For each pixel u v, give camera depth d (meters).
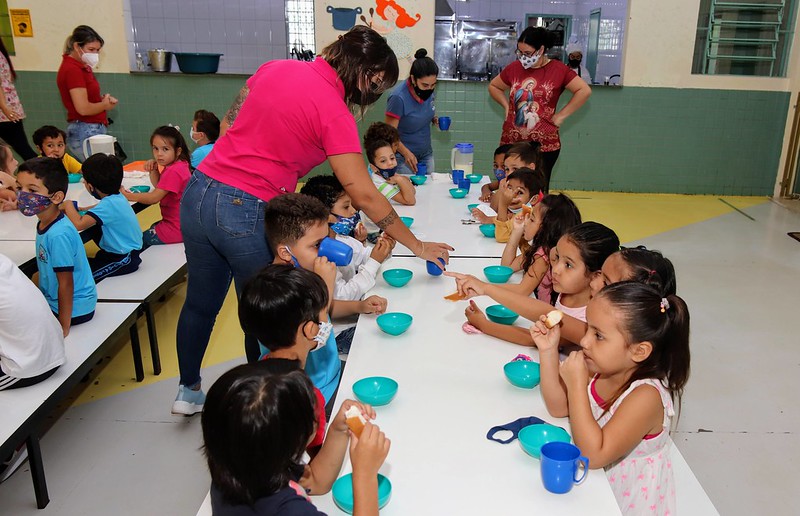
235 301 3.75
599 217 5.55
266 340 1.33
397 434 1.27
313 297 1.32
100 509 2.06
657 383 1.33
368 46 1.87
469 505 1.08
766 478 2.25
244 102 1.95
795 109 6.07
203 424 0.97
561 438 1.23
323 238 1.75
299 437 0.97
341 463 1.17
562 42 6.54
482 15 7.14
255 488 0.95
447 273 1.79
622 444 1.24
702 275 4.20
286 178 1.98
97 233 2.90
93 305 2.48
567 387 1.29
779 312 3.62
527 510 1.07
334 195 2.52
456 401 1.39
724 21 5.98
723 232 5.18
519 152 3.10
